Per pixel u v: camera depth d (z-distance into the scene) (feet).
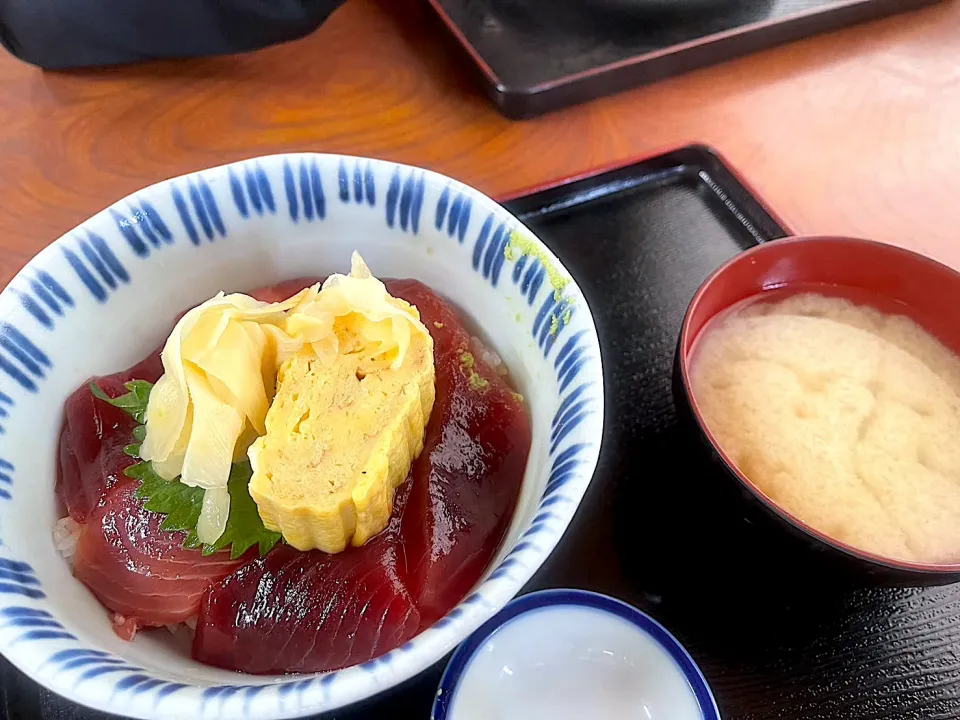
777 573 0.90
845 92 1.54
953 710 0.81
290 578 0.74
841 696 0.82
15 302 0.75
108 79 1.47
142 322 0.88
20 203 1.28
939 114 1.51
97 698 0.56
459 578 0.75
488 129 1.42
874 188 1.38
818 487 0.84
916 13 1.70
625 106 1.48
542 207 1.25
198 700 0.55
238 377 0.74
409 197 0.87
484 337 0.92
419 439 0.80
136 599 0.74
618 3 1.54
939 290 0.97
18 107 1.42
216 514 0.74
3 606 0.60
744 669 0.84
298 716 0.54
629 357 1.08
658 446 1.00
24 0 1.36
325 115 1.44
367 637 0.72
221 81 1.48
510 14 1.54
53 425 0.78
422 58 1.54
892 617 0.87
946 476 0.85
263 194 0.87
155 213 0.83
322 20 1.48
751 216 1.24
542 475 0.72
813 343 0.97
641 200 1.27
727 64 1.58
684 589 0.89
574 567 0.91
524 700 0.82
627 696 0.82
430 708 0.80
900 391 0.92
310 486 0.70
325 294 0.77
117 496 0.77
